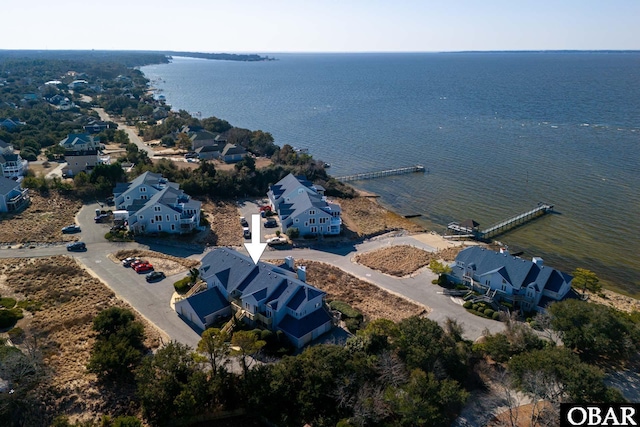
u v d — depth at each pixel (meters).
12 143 153.00
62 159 143.50
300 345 59.09
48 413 46.19
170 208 91.69
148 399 45.62
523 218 109.50
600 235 100.25
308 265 82.88
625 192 123.00
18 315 61.28
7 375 45.75
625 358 57.72
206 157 154.00
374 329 55.22
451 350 52.47
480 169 146.88
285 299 61.31
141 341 57.12
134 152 143.62
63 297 66.75
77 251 83.38
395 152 170.12
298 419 46.56
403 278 79.44
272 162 150.75
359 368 49.03
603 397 46.16
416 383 46.09
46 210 100.69
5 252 81.56
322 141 189.00
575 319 58.50
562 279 69.56
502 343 55.06
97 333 58.56
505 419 47.47
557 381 48.09
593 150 162.12
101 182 111.50
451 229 104.38
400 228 104.69
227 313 64.94
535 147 169.25
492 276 72.56
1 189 98.50
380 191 131.62
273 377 48.31
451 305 70.94
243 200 119.06
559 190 126.12
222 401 49.03
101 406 47.62
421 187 133.62
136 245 86.88
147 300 67.94
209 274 70.00
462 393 46.47
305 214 95.00
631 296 77.88
